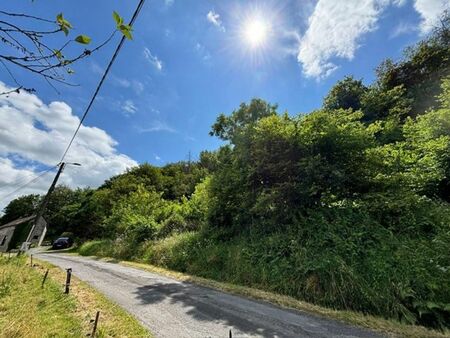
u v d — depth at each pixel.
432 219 7.41
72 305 5.84
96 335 4.28
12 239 28.95
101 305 6.00
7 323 4.40
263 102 20.53
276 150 10.54
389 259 6.45
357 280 6.30
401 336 4.45
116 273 10.67
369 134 10.12
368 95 21.52
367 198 8.99
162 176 42.69
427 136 10.47
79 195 50.62
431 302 5.24
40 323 4.61
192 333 4.55
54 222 45.56
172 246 13.37
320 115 10.03
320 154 9.56
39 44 1.36
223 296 7.07
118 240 19.19
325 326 4.89
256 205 10.18
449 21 20.95
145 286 8.28
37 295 6.64
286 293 7.27
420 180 9.09
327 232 8.06
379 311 5.63
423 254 6.24
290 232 9.09
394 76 22.11
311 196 9.54
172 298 6.83
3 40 1.30
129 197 27.98
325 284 6.68
